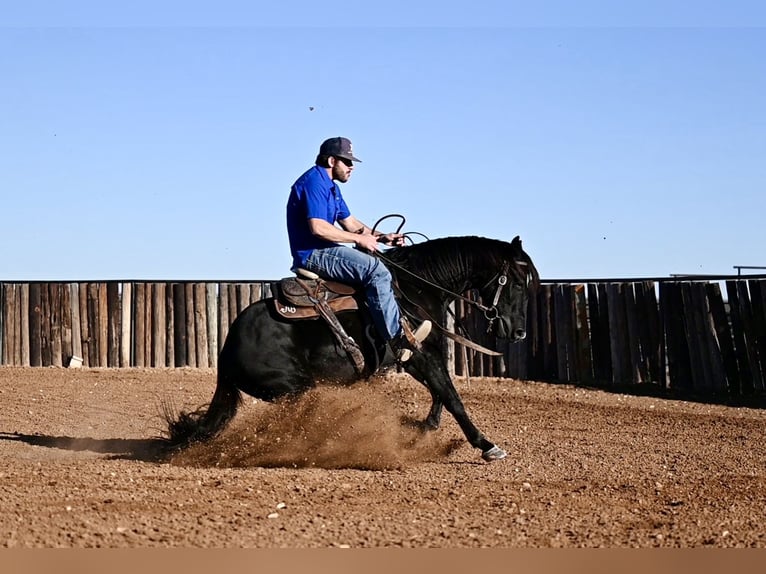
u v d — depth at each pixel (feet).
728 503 23.09
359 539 19.01
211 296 57.31
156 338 57.41
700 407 44.86
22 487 23.29
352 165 28.55
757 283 48.16
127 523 19.77
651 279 50.60
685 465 28.91
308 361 27.27
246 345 27.17
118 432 35.12
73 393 46.24
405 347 27.55
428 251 29.09
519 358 53.01
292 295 27.27
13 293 59.00
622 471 27.71
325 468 27.91
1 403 42.01
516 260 29.48
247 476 25.54
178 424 28.50
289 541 18.70
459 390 49.01
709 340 48.85
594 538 19.53
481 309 29.35
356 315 27.50
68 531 18.89
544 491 24.40
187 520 20.24
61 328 58.34
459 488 24.54
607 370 51.52
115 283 58.08
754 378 48.11
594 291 51.96
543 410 42.50
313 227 27.30
